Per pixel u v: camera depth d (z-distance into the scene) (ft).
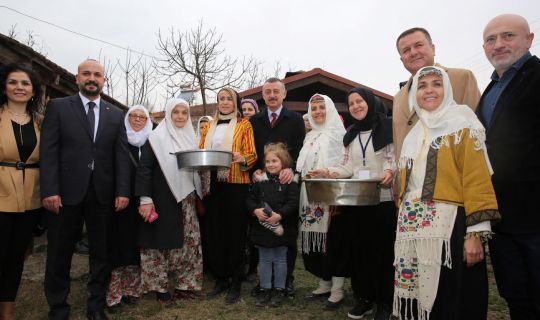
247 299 11.19
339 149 10.87
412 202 6.71
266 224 10.30
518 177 6.98
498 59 7.57
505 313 10.24
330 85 26.89
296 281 13.20
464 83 8.45
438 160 6.44
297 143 11.82
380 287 9.18
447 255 6.08
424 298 6.26
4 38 13.99
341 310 10.40
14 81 8.79
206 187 11.55
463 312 5.96
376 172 9.56
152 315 10.09
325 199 8.50
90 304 9.53
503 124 7.21
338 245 10.10
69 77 17.99
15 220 8.98
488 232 5.84
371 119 9.85
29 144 8.98
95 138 9.50
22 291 12.02
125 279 10.93
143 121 11.37
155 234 10.28
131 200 10.71
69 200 9.09
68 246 9.21
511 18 7.55
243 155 11.18
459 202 6.21
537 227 6.88
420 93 6.88
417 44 8.77
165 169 10.33
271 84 11.73
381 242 9.14
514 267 7.30
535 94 6.94
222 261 11.15
